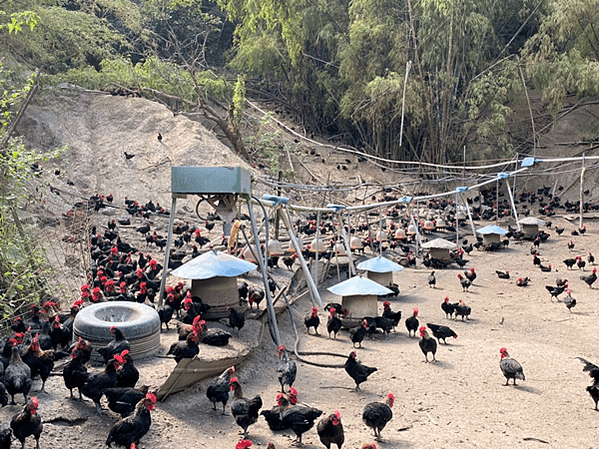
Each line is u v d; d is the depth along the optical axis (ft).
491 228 129.70
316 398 50.57
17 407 39.88
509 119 186.09
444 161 170.91
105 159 137.90
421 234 140.67
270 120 173.88
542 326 78.07
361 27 169.78
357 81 175.73
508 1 179.32
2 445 33.42
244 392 50.83
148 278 71.92
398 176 177.47
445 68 171.83
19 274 59.06
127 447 36.58
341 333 72.64
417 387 53.88
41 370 42.01
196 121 166.40
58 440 37.24
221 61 222.89
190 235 106.22
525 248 133.28
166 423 42.09
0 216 60.80
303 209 84.12
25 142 132.98
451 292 97.91
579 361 62.49
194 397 47.65
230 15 190.70
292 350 63.77
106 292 62.85
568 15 156.56
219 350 51.98
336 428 38.32
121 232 109.40
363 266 92.32
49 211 101.86
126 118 148.56
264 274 64.39
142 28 187.11
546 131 184.75
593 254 126.00
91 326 47.85
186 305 57.41
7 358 43.29
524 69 170.60
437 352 65.10
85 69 158.92
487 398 51.60
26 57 149.38
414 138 179.63
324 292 94.58
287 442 41.83
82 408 41.01
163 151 142.82
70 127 142.10
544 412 48.75
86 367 46.14
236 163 145.79
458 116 170.50
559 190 178.19
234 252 80.18
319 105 194.80
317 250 92.27
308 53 192.95
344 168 175.42
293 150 170.60
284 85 205.16
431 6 163.22
